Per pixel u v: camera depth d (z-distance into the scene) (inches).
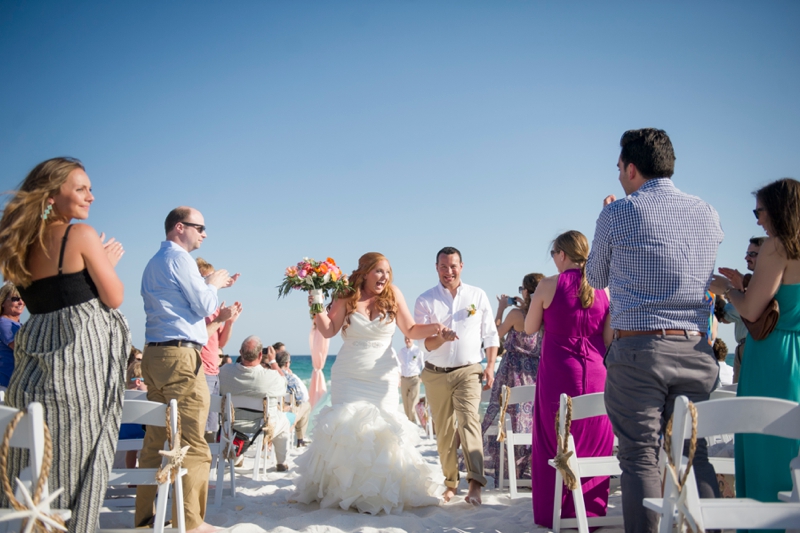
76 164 123.6
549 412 167.0
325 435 196.9
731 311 219.1
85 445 116.4
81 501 114.0
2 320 221.1
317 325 202.7
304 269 202.8
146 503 163.5
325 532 164.2
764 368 122.1
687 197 129.2
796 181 119.0
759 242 200.1
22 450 113.2
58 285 116.8
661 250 122.6
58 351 114.8
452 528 170.1
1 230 115.1
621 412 123.6
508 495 218.1
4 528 98.9
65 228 118.8
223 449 209.6
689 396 122.2
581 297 166.2
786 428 96.0
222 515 188.5
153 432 161.6
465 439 208.1
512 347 251.1
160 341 159.9
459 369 214.1
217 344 277.4
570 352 166.6
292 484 257.9
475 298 225.0
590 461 148.5
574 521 158.9
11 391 115.7
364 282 211.2
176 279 160.6
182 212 175.0
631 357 121.4
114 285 121.6
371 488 188.1
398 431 195.5
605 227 131.0
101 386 119.8
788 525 96.7
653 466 119.8
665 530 98.3
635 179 135.1
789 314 119.8
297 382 386.6
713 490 120.0
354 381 205.5
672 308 122.3
